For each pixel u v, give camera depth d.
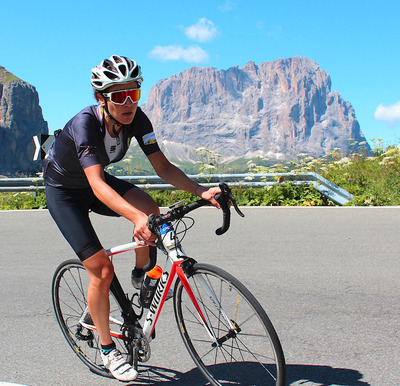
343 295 4.20
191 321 2.91
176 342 3.41
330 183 8.79
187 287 2.56
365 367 2.88
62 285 3.42
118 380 2.91
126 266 5.42
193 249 5.96
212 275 2.46
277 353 2.26
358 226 6.70
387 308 3.86
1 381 2.91
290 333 3.45
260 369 2.79
